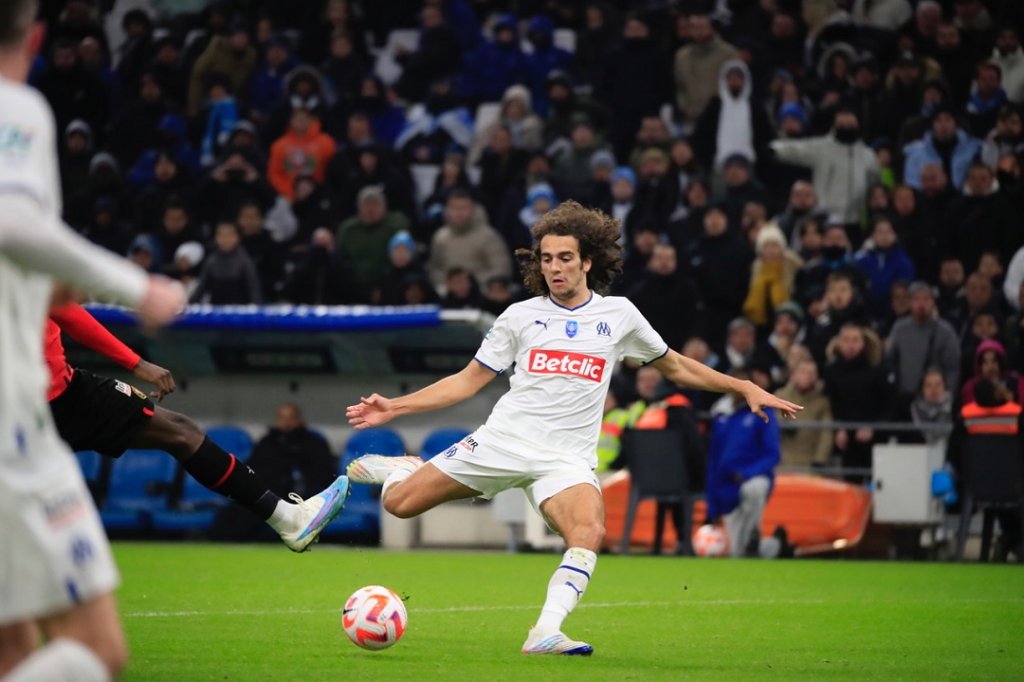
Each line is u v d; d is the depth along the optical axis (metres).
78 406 24.41
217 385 62.69
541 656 23.61
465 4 84.12
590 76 80.19
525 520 56.88
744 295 63.81
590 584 41.12
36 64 84.69
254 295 66.56
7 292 12.86
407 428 61.56
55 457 13.24
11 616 12.82
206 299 66.25
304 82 78.06
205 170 78.62
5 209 12.16
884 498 54.72
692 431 55.50
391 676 21.00
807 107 73.12
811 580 43.31
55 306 15.94
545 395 24.31
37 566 12.88
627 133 75.69
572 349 24.39
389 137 79.44
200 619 29.77
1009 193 64.19
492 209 71.62
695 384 25.25
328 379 61.84
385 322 57.94
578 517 23.78
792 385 58.06
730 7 80.25
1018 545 54.62
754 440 54.38
